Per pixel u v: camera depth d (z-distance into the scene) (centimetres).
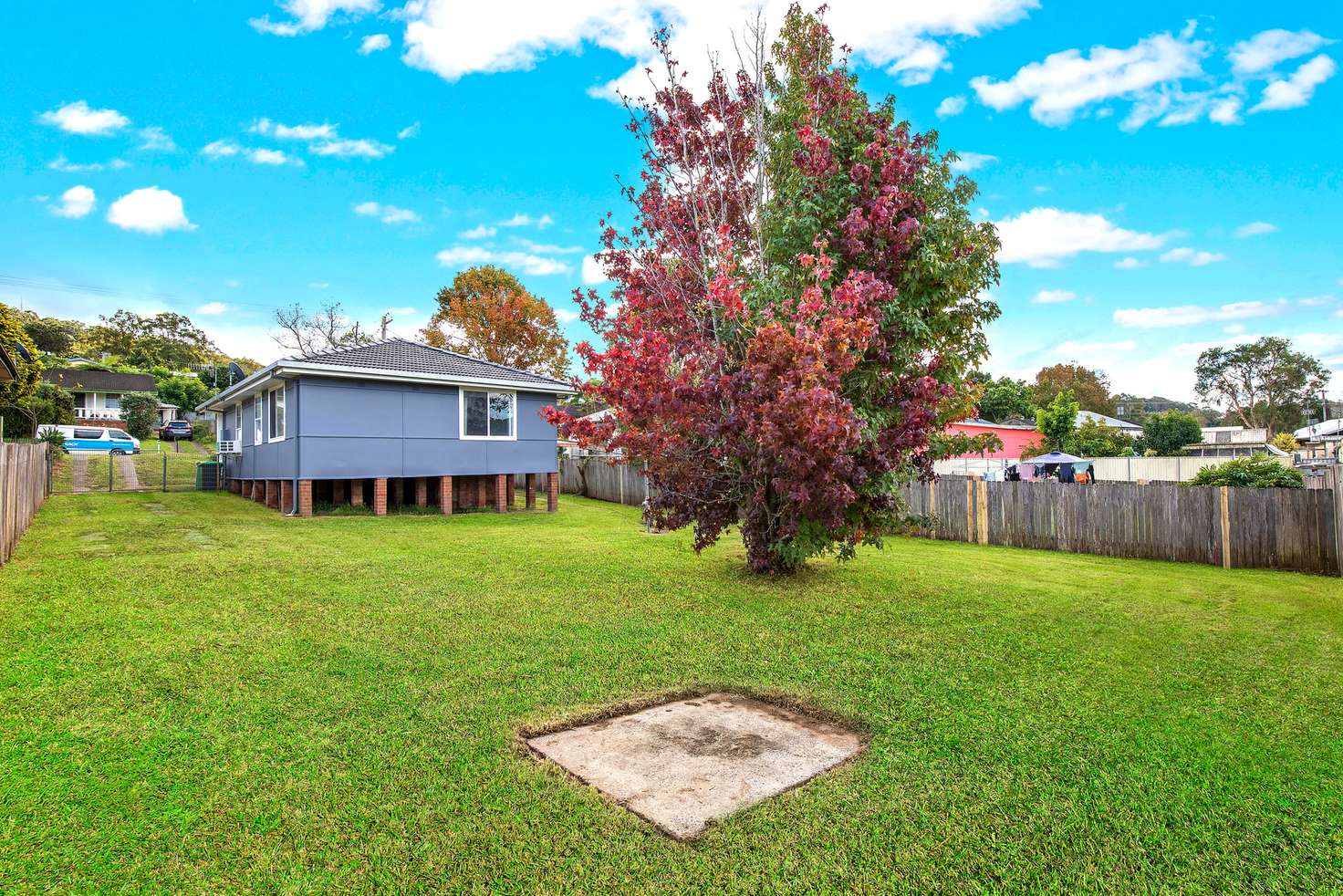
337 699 466
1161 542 1209
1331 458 2725
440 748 395
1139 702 476
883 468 778
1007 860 293
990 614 725
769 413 701
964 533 1477
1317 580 1002
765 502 864
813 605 752
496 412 1805
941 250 821
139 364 6725
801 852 298
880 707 466
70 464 2620
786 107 916
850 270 779
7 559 889
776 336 695
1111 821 323
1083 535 1302
